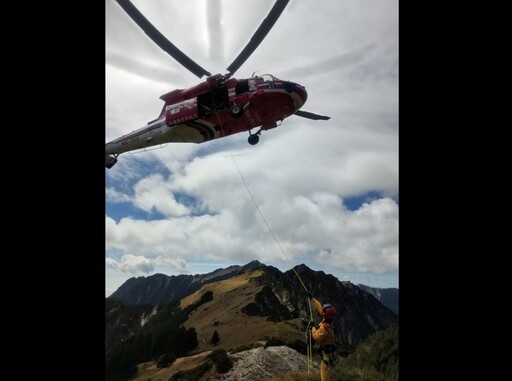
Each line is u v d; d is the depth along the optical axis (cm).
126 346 3291
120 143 1645
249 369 1573
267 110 1448
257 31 1048
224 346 2370
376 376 961
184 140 1611
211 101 1475
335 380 916
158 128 1584
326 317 625
